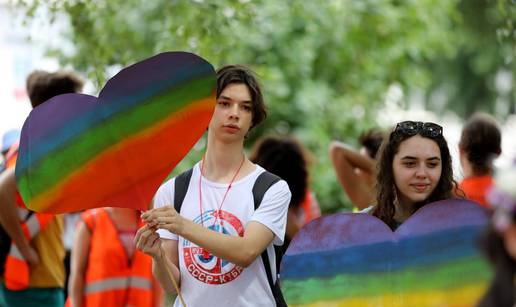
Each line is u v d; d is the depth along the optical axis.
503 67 39.25
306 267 10.97
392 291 10.78
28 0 18.22
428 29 28.56
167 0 18.53
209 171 11.69
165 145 10.89
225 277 11.34
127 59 19.73
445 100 44.50
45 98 16.06
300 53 26.80
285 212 11.56
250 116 11.66
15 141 16.62
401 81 30.30
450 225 10.61
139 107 10.78
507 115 43.16
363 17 26.67
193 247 11.42
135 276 15.65
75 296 15.72
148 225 10.90
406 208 11.62
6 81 26.19
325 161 26.91
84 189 10.84
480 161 14.88
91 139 10.76
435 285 10.63
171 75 10.80
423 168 11.36
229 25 18.69
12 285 15.47
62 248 16.12
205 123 10.95
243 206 11.41
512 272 7.05
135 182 10.93
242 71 11.64
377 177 11.67
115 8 19.23
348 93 28.95
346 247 10.90
